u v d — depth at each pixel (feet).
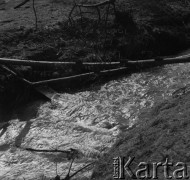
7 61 19.89
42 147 18.71
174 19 29.48
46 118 20.89
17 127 20.54
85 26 27.63
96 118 20.53
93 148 17.95
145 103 21.33
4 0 34.53
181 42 28.27
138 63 19.47
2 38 25.49
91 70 24.06
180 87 22.07
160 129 14.55
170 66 24.81
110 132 19.13
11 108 22.03
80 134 19.27
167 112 15.67
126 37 26.68
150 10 30.17
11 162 17.98
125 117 20.34
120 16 27.66
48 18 28.76
